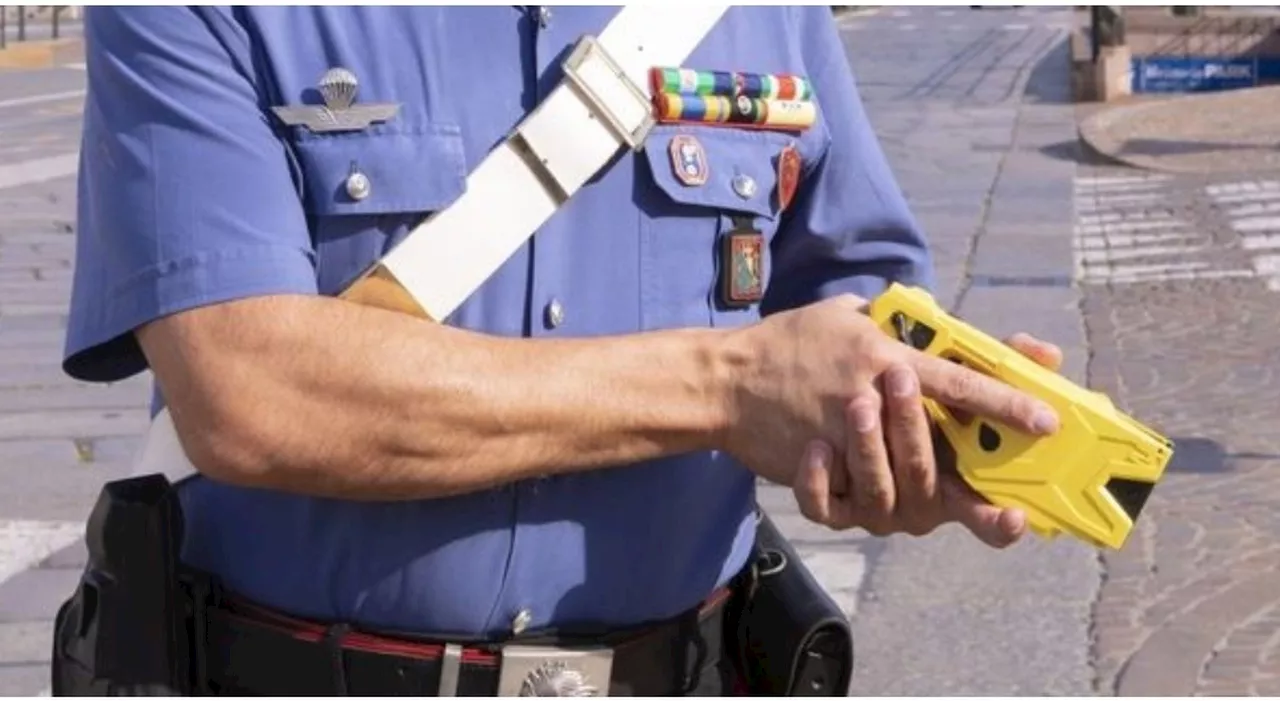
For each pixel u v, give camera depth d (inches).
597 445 77.3
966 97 1042.7
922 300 76.8
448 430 75.6
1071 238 585.0
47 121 865.5
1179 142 794.2
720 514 86.7
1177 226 603.5
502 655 81.7
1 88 1009.5
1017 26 1579.7
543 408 76.0
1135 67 1038.4
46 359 391.2
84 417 343.3
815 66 90.7
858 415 74.1
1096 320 460.8
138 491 80.8
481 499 80.1
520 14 79.5
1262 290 492.7
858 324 76.2
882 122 923.4
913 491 75.6
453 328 77.4
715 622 88.9
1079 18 1622.8
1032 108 976.3
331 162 76.9
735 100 83.7
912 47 1384.1
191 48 75.7
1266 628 246.1
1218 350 421.7
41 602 248.7
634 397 77.0
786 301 94.8
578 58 79.4
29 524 281.9
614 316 81.4
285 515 80.7
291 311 74.9
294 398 74.9
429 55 78.1
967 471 74.9
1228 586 260.1
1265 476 313.1
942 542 274.4
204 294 74.7
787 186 86.7
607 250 81.3
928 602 253.9
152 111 75.6
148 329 76.4
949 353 75.9
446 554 80.0
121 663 81.0
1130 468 72.9
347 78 76.9
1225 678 231.1
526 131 78.7
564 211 80.5
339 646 80.9
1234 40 1033.5
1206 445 335.3
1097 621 248.1
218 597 82.7
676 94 81.3
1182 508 293.3
